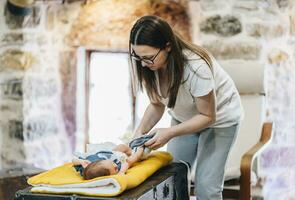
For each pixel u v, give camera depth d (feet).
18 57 12.76
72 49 13.04
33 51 12.84
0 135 13.07
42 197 5.74
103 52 13.25
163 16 12.35
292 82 12.18
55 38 13.00
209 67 7.13
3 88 12.94
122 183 5.66
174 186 7.09
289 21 12.07
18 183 8.11
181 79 7.06
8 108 12.96
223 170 8.07
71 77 13.11
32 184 5.97
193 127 7.25
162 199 6.59
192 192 9.66
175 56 6.91
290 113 12.21
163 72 7.25
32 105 12.91
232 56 12.16
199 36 12.29
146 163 6.84
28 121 12.89
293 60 12.14
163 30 6.67
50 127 13.12
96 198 5.57
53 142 13.17
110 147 7.10
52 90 13.08
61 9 12.91
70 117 13.21
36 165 13.01
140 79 7.42
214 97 7.24
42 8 12.85
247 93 11.05
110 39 12.75
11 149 13.02
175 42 6.86
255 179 10.20
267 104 12.12
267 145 10.45
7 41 12.83
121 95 13.25
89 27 12.84
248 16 12.04
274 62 12.12
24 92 12.81
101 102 13.39
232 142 8.14
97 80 13.37
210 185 8.05
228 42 12.15
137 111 13.16
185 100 7.56
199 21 12.25
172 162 7.80
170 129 7.22
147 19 6.68
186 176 7.60
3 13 12.79
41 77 12.96
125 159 6.56
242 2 12.03
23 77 12.78
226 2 12.08
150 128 8.27
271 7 12.01
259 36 12.05
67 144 13.25
